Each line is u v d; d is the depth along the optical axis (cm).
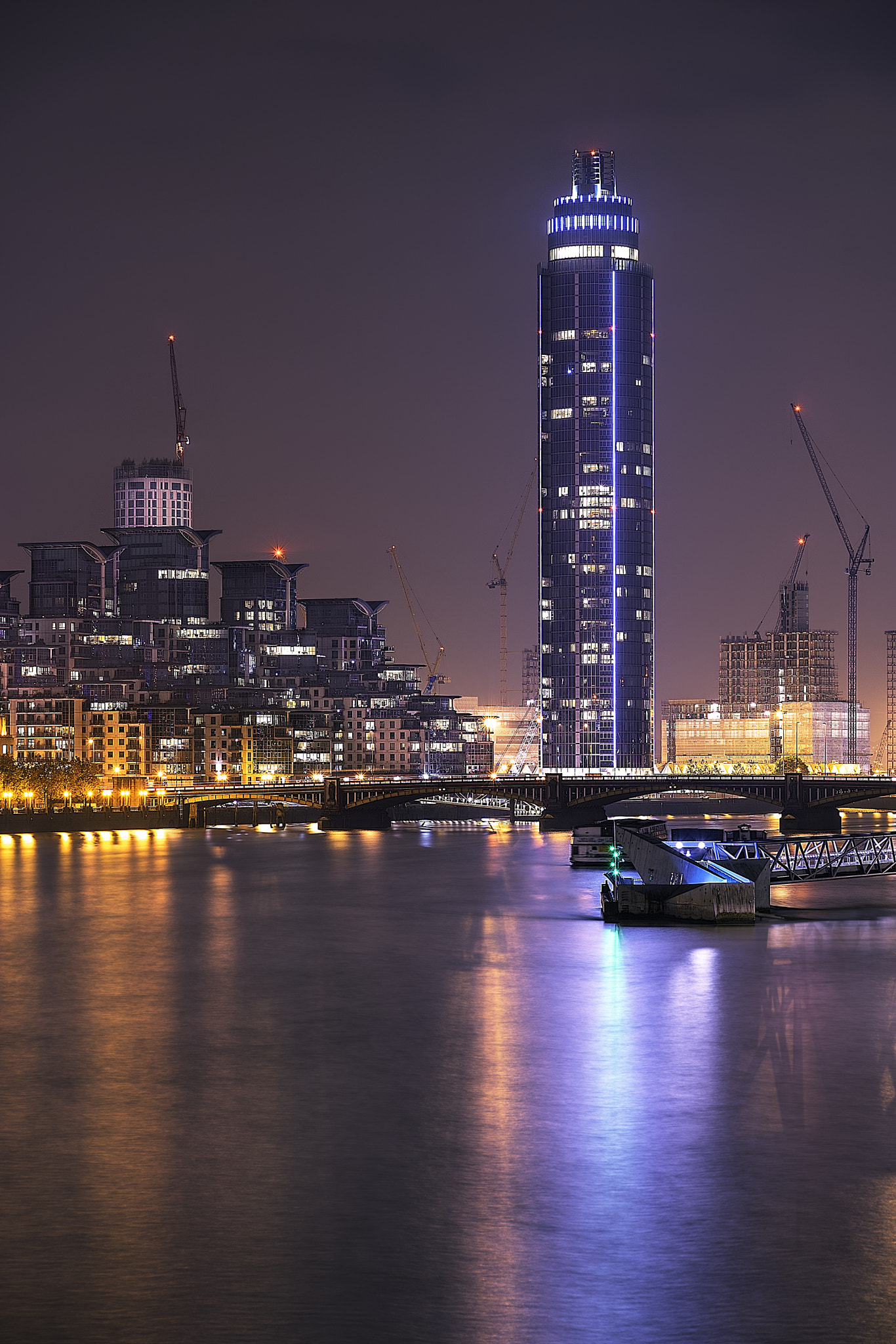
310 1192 7531
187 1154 8212
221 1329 5962
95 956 15862
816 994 12812
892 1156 7994
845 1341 5856
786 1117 8769
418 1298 6238
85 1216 7200
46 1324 6006
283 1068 10275
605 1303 6197
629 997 12862
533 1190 7538
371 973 14488
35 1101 9406
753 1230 6944
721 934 17012
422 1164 7988
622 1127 8625
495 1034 11375
